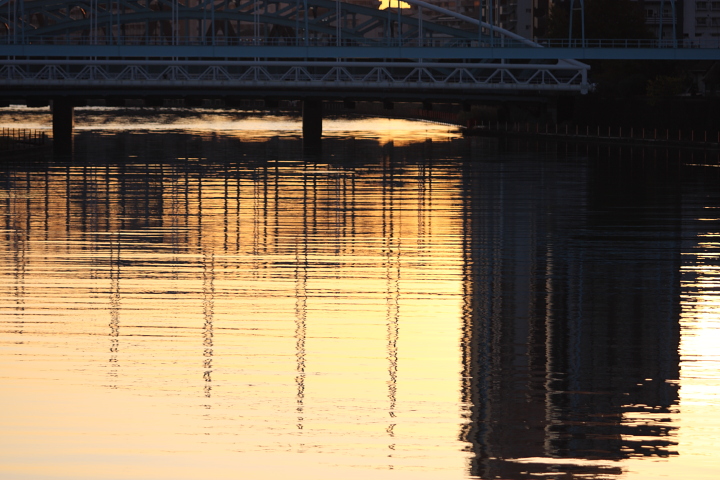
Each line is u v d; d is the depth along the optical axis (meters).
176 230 105.94
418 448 42.00
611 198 142.25
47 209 125.56
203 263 84.56
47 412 45.47
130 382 49.66
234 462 40.53
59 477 39.16
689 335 59.66
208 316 63.84
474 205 132.62
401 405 46.81
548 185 163.12
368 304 68.00
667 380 50.75
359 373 51.66
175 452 41.41
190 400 47.19
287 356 54.59
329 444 42.28
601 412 46.06
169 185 161.25
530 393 48.62
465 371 52.16
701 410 46.34
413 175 184.38
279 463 40.47
